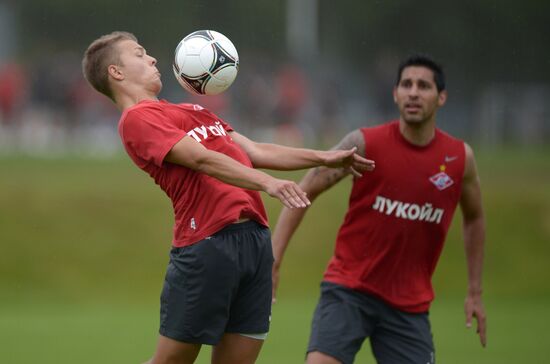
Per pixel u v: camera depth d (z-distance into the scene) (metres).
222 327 20.78
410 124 25.06
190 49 21.53
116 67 21.73
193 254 20.48
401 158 25.06
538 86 131.12
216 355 21.50
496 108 120.75
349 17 137.75
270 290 21.53
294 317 53.38
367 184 25.08
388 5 137.12
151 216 69.44
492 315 54.94
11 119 102.56
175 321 20.73
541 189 75.56
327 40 137.38
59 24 139.00
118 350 42.22
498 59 134.38
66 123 104.56
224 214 20.47
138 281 63.72
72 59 117.44
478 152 101.38
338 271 25.34
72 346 43.34
